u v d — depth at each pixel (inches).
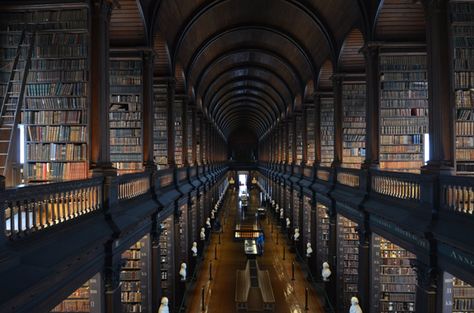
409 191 304.2
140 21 411.2
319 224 649.0
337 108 556.4
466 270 226.1
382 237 378.3
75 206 232.7
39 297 179.2
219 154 1766.7
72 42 315.3
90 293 267.7
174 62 560.4
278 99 1225.4
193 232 736.3
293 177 916.6
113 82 446.3
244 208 1465.3
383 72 432.5
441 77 283.9
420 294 282.7
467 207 226.5
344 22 492.7
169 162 557.3
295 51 738.2
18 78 318.0
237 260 832.3
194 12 554.9
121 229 273.9
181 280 558.9
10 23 319.9
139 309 403.2
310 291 627.8
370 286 399.5
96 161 308.3
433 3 286.4
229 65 967.0
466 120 310.0
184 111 690.2
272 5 597.0
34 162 314.3
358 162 559.2
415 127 433.1
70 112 314.7
